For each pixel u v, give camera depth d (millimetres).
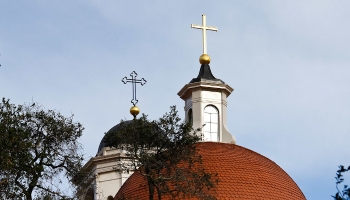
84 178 42875
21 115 41812
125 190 52031
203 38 63156
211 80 60719
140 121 43438
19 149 40094
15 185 40000
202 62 62625
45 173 41344
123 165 46781
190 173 43312
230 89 61438
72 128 42750
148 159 42531
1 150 39344
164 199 48438
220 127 60062
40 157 41406
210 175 43688
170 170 43469
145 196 50344
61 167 42125
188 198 47562
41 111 42625
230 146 55000
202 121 59781
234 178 51219
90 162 62094
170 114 43781
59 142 42344
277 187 52000
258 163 53406
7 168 38969
